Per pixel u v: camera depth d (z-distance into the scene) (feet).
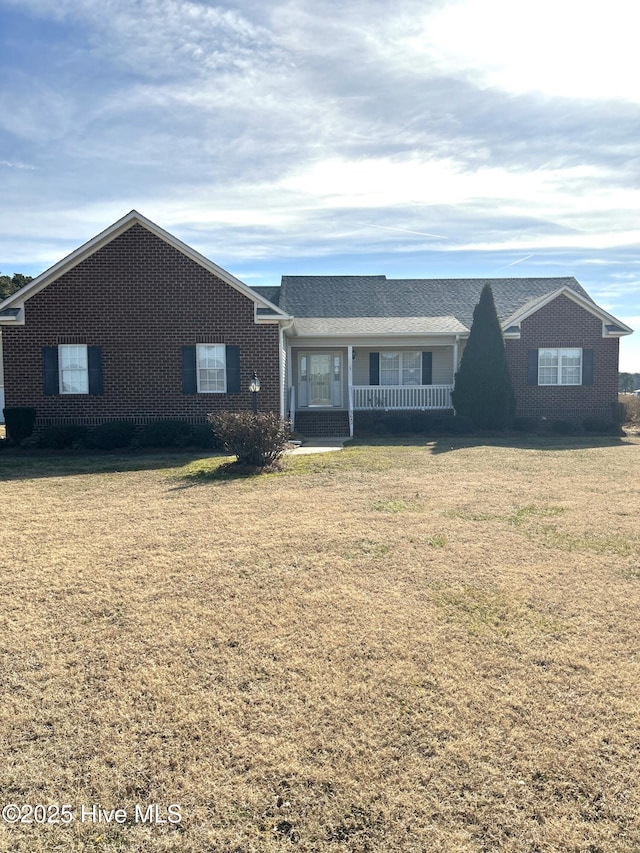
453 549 22.16
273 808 9.41
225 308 55.52
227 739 11.05
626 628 15.60
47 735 11.21
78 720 11.66
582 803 9.46
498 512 27.71
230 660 13.96
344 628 15.60
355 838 8.83
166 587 18.47
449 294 83.15
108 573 19.70
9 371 54.65
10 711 11.94
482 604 17.12
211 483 35.70
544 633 15.31
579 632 15.37
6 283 146.51
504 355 64.39
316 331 65.31
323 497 31.32
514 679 13.08
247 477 37.63
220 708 12.03
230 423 40.86
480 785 9.86
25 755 10.65
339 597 17.67
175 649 14.49
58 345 54.75
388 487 33.94
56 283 54.54
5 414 52.95
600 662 13.83
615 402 69.15
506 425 64.23
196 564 20.58
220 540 23.43
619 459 44.62
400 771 10.19
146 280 54.90
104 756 10.61
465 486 34.06
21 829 9.04
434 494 31.83
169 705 12.14
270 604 17.16
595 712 11.85
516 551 21.90
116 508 29.01
